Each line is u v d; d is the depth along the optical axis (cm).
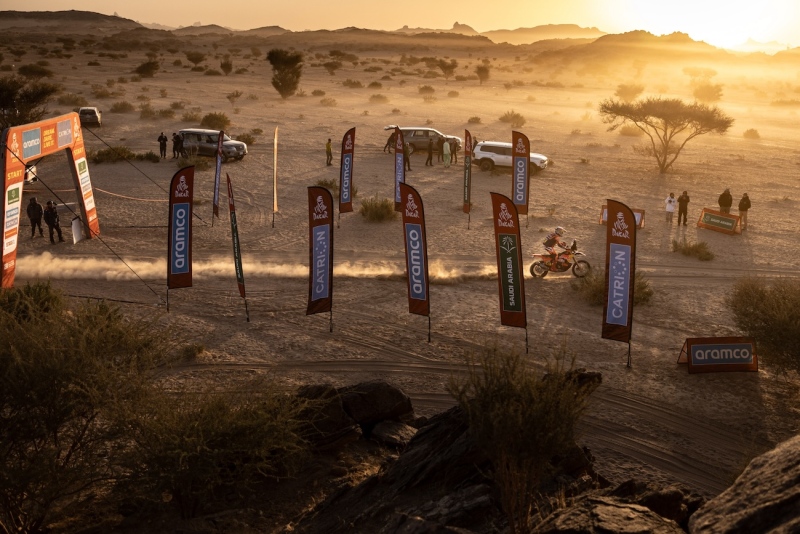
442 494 768
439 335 1598
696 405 1274
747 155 4519
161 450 789
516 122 5612
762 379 1395
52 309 1005
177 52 15562
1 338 848
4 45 14250
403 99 7400
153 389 916
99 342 901
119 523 826
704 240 2511
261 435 838
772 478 518
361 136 4756
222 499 873
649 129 5406
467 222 2667
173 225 1689
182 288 1897
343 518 771
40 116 4344
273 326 1639
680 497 680
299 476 944
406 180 3412
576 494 749
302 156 3972
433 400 1273
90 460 834
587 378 897
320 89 8156
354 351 1503
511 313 1501
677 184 3522
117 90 7025
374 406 1091
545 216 2772
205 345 1511
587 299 1867
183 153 3762
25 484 756
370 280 1998
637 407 1260
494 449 642
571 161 4109
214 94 7200
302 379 1352
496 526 667
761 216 2898
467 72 13288
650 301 1873
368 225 2597
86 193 2359
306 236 2464
